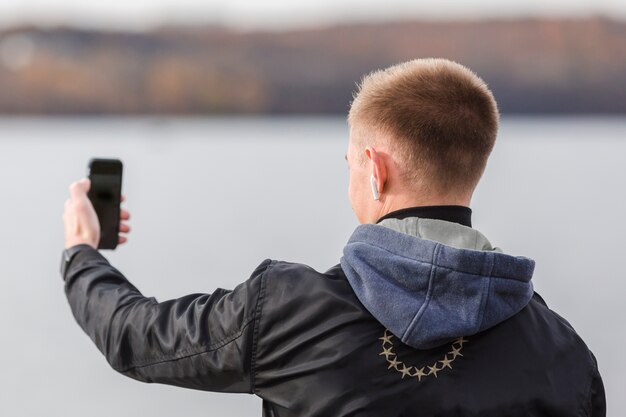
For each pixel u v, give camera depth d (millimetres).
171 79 102812
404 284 1872
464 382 1902
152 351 2004
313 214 18141
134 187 25516
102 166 2439
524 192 21062
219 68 101938
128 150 54188
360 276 1909
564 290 9641
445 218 1984
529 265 1925
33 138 82062
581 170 29594
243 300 1953
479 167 2025
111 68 105625
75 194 2354
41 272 12203
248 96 100938
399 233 1907
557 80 80625
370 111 2023
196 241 14109
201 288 10195
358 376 1888
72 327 8844
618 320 8250
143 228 16078
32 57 104250
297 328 1924
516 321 1992
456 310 1855
